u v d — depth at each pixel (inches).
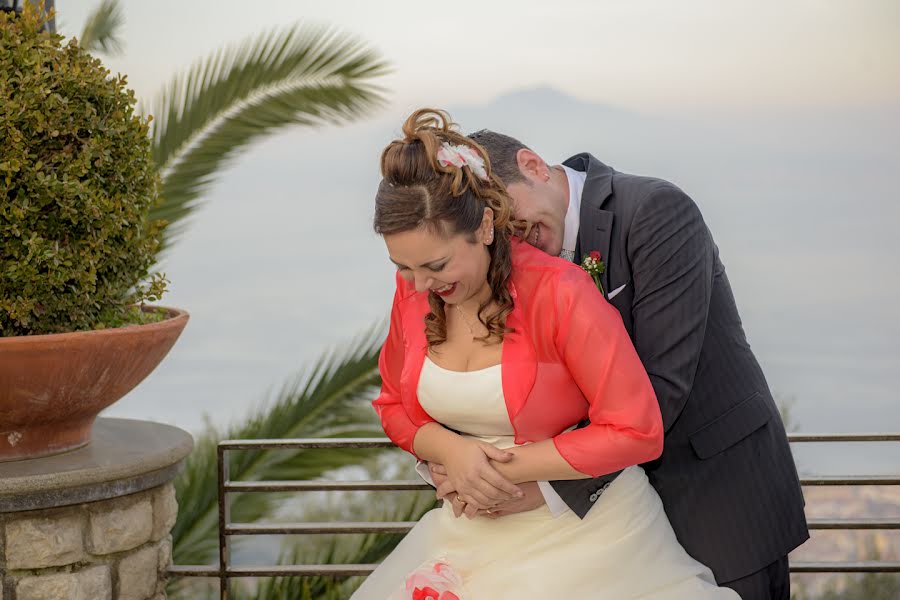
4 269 99.6
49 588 100.0
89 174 104.5
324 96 263.7
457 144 80.6
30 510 98.6
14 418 99.1
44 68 101.3
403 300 94.0
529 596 83.0
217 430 245.6
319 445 120.8
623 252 91.0
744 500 92.1
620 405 80.7
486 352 84.3
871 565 119.4
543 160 94.7
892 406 1793.8
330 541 221.1
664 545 88.9
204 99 265.1
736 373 94.3
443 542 91.3
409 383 88.4
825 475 116.7
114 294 111.2
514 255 84.6
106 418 125.0
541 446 83.0
